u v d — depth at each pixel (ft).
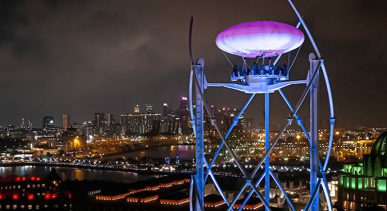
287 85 130.00
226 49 131.54
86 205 581.53
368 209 385.50
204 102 126.72
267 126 141.08
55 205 603.26
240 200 476.54
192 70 128.26
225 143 127.03
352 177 444.55
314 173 127.65
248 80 130.11
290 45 126.21
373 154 456.86
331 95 126.62
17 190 618.44
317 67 123.65
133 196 572.92
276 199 527.40
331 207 126.93
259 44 123.95
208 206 481.87
